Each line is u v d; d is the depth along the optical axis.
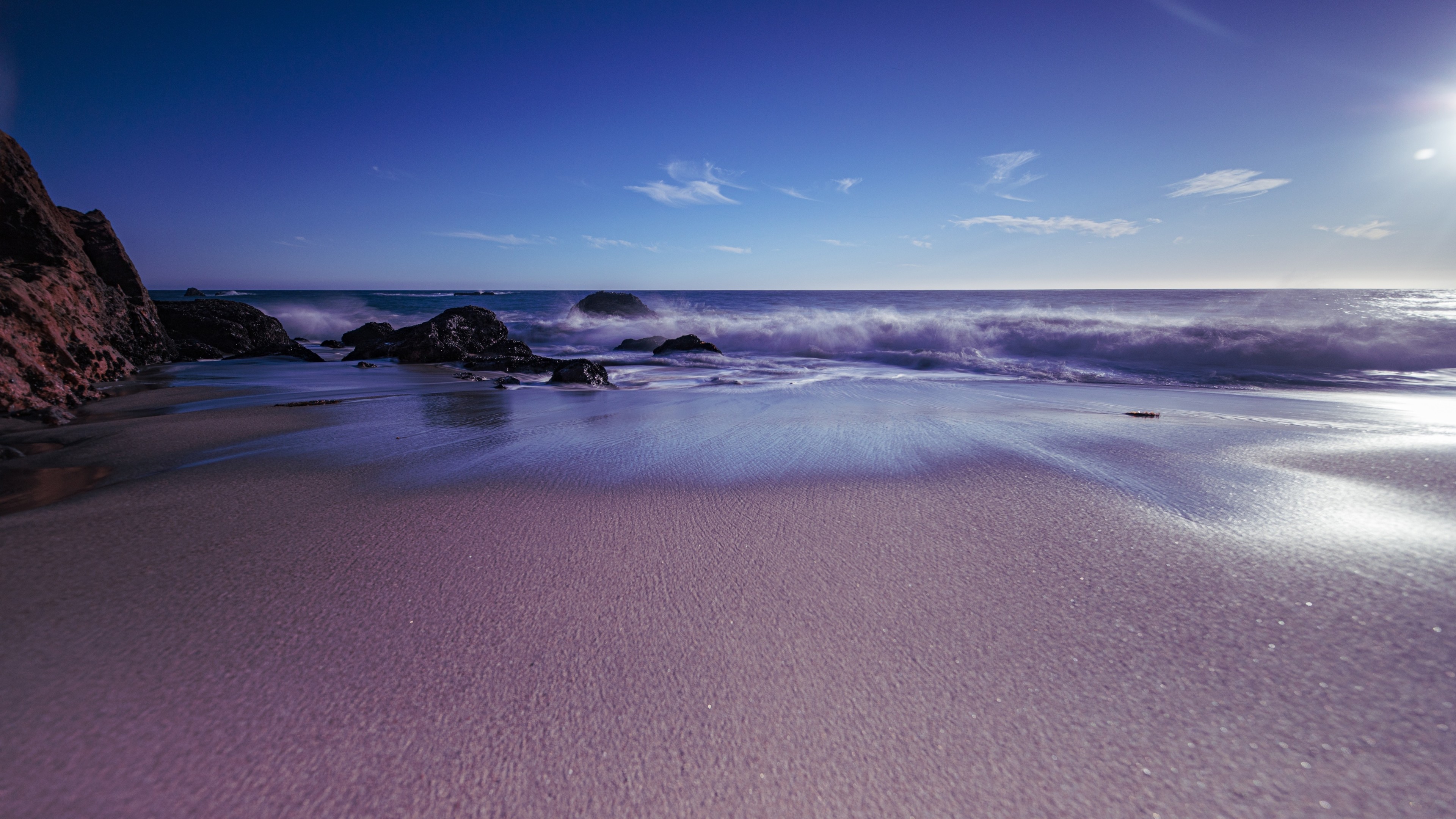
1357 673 1.41
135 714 1.33
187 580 2.02
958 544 2.30
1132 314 14.30
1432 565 1.97
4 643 1.61
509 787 1.16
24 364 5.79
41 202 8.86
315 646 1.61
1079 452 3.78
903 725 1.30
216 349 13.23
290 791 1.14
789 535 2.43
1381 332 9.83
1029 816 1.08
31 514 2.73
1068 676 1.45
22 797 1.10
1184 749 1.21
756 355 14.08
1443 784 1.09
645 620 1.75
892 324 14.46
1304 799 1.08
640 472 3.47
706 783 1.17
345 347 16.50
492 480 3.31
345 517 2.68
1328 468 3.21
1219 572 1.99
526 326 20.02
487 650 1.60
